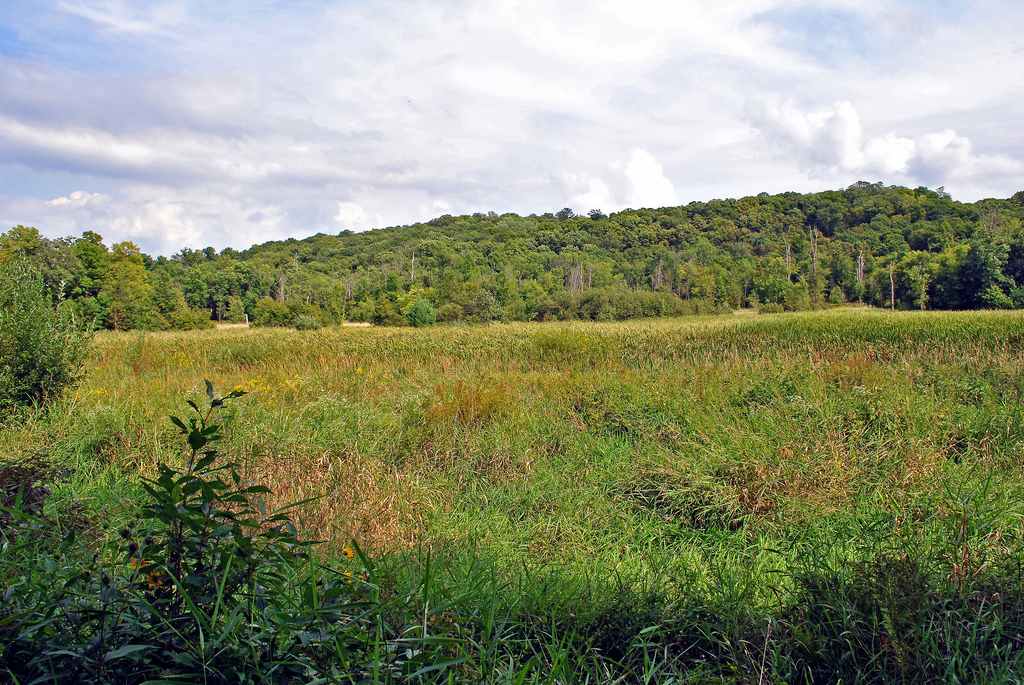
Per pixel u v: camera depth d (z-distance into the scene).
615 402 8.51
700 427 7.25
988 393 7.91
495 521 5.22
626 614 3.24
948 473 5.52
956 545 3.71
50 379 8.47
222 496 2.08
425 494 5.69
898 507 4.71
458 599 3.08
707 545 4.76
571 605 3.29
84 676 1.90
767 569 4.06
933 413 6.91
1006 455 5.92
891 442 6.22
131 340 22.75
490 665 2.58
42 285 9.30
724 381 9.55
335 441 7.21
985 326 18.64
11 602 2.10
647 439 7.27
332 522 4.81
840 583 3.09
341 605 2.09
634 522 5.24
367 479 5.84
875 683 2.68
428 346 19.70
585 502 5.61
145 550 2.05
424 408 8.37
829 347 15.41
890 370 9.52
